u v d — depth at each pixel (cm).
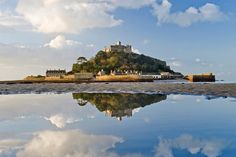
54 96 7838
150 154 1702
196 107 4309
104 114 3712
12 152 1773
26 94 9244
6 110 4444
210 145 1891
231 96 6306
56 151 1795
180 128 2580
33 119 3369
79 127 2741
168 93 8000
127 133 2384
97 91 10044
